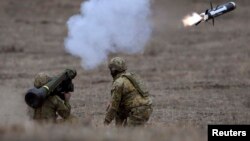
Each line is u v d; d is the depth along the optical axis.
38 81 32.53
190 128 29.95
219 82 65.62
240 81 66.12
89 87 63.03
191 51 89.12
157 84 65.12
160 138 23.72
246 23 109.19
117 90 33.44
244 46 92.06
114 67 34.06
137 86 33.69
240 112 48.06
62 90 32.94
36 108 31.75
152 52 85.56
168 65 78.75
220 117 45.25
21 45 93.62
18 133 23.20
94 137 22.98
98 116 45.97
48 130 24.45
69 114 32.78
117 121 34.25
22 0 122.38
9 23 109.00
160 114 46.81
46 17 113.56
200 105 51.88
